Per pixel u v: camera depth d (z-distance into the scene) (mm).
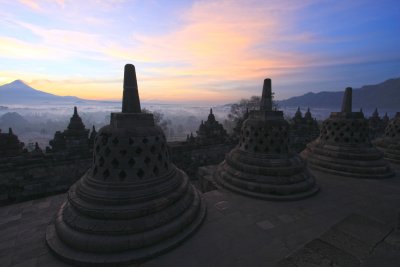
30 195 11000
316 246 6617
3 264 5852
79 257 5840
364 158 12930
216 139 16938
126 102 7293
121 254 5953
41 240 6930
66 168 12070
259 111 10953
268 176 10023
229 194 10109
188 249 6457
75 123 12820
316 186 10789
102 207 6375
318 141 15125
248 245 6664
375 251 6414
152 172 7172
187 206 7566
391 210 8906
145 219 6461
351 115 13547
